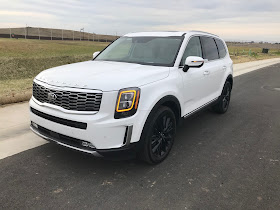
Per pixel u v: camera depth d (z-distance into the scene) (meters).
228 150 3.94
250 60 30.70
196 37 4.45
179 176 3.12
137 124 2.87
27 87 8.92
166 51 3.90
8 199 2.56
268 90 9.58
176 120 3.77
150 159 3.22
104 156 2.79
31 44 60.12
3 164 3.24
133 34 4.71
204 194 2.76
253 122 5.40
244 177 3.14
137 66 3.55
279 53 76.94
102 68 3.37
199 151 3.87
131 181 2.97
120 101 2.75
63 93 2.82
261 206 2.58
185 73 3.77
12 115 5.11
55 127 2.93
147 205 2.55
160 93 3.11
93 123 2.68
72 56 32.78
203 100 4.61
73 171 3.15
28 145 3.82
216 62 5.09
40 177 2.99
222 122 5.34
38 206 2.48
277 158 3.70
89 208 2.48
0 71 21.30
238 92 9.02
